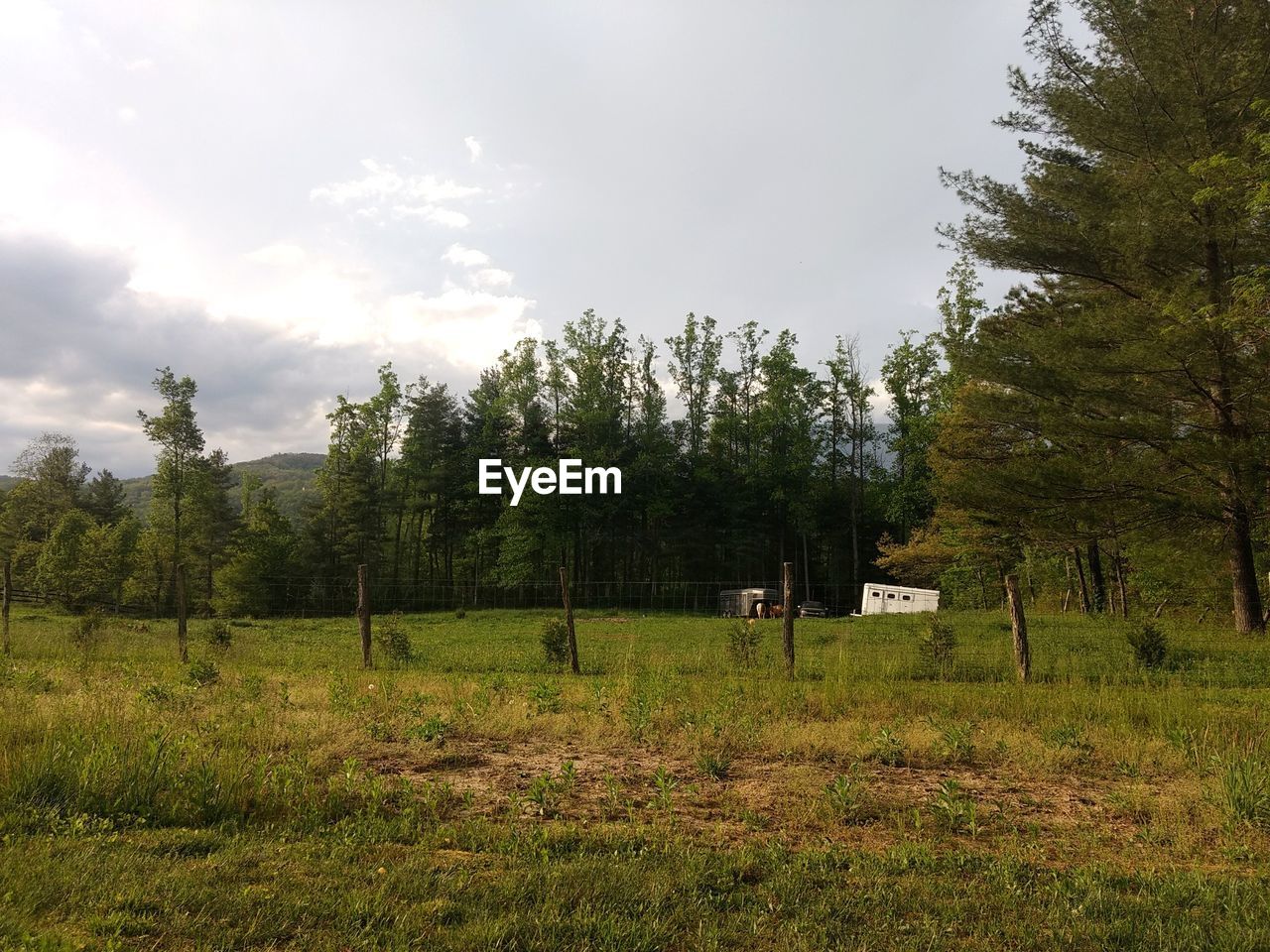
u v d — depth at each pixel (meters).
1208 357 18.62
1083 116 21.56
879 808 5.75
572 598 62.56
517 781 6.33
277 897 3.63
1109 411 22.05
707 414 69.19
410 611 57.38
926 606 40.56
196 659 14.90
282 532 63.28
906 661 15.54
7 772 5.12
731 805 5.79
